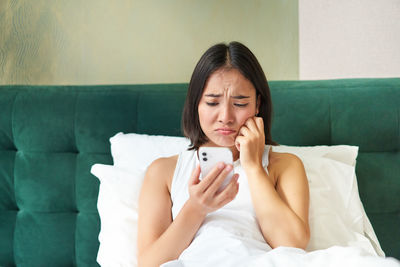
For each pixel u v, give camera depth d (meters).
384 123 1.69
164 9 2.04
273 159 1.39
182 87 1.82
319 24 2.06
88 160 1.74
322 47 2.07
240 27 2.07
